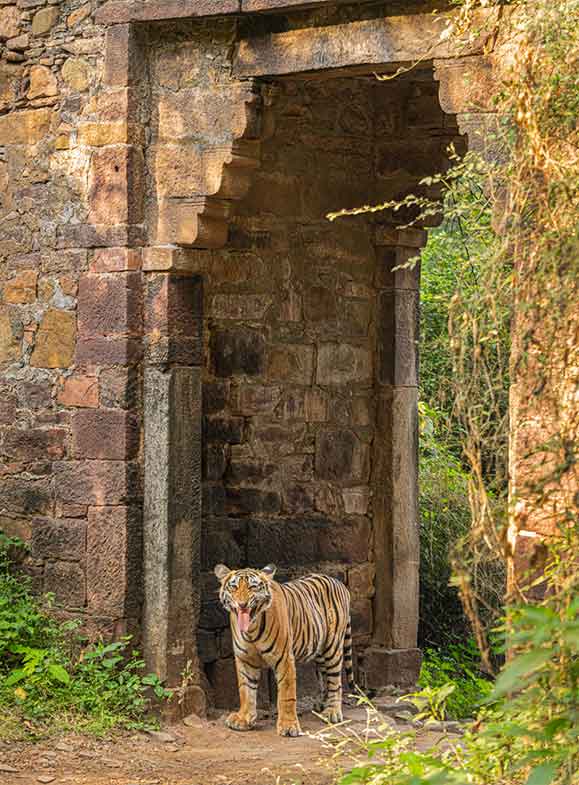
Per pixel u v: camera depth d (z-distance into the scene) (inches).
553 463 251.6
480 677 495.2
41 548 374.9
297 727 358.3
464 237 276.8
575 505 214.5
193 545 367.6
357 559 446.3
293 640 366.3
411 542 452.4
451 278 583.2
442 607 509.0
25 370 381.1
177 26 360.2
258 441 413.7
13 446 382.3
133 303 364.2
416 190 442.3
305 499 428.5
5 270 386.3
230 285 405.7
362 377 449.4
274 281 418.9
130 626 362.3
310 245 430.6
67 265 373.1
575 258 205.5
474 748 201.2
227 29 352.2
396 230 447.2
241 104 350.6
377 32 327.9
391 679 443.5
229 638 400.2
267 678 405.7
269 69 345.7
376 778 203.6
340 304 441.1
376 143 449.7
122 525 361.4
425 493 525.3
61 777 300.4
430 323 582.2
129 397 362.9
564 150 231.3
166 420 361.4
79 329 370.0
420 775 198.5
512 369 218.2
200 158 356.8
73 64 372.8
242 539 408.8
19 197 383.2
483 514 197.9
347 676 407.8
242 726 361.4
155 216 364.8
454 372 217.3
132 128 363.6
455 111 314.0
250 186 384.2
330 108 434.3
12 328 384.2
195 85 358.3
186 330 365.7
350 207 443.8
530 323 215.6
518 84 234.1
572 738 171.3
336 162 438.3
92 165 367.9
